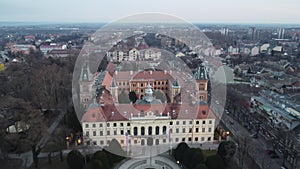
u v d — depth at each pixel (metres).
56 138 143.12
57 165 120.69
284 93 196.12
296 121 135.62
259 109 170.75
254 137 149.00
